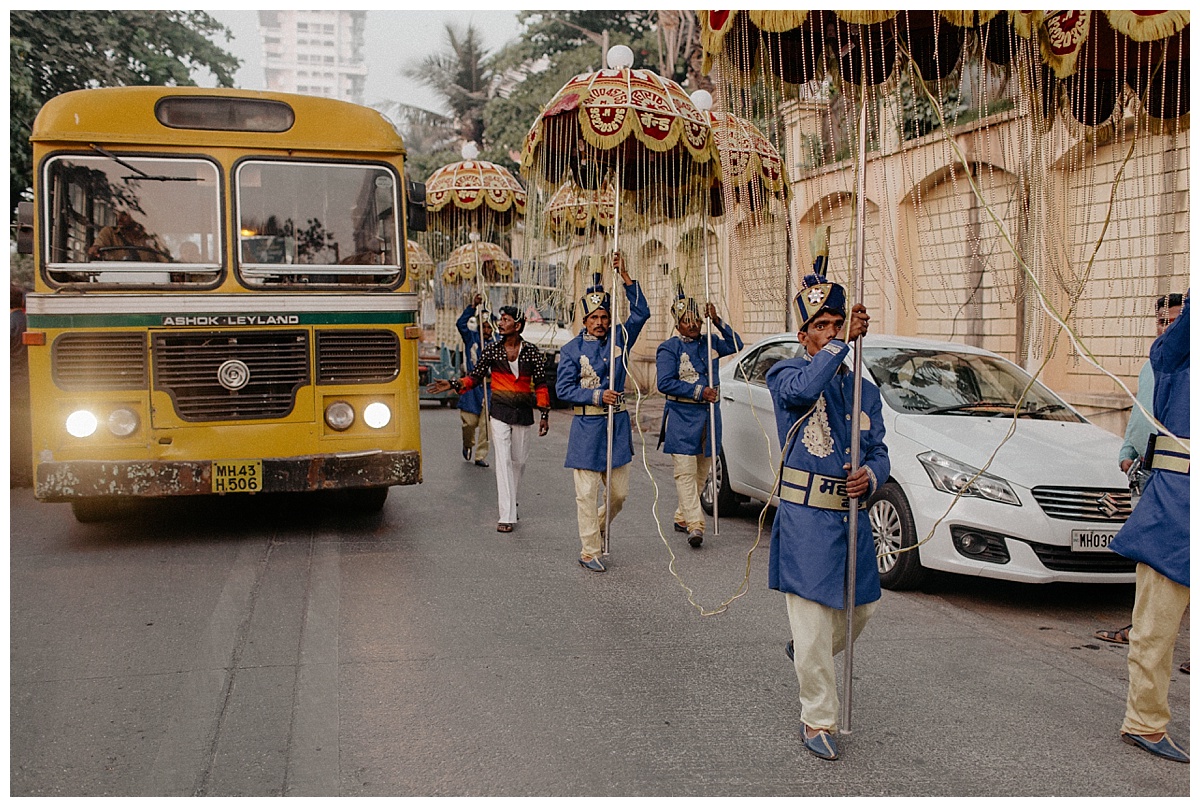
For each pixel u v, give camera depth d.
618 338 6.55
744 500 8.48
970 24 4.15
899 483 5.86
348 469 6.79
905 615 5.45
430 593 5.75
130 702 4.11
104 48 14.89
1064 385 9.16
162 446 6.51
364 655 4.68
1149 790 3.41
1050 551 5.29
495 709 4.06
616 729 3.88
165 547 6.85
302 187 6.80
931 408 6.34
